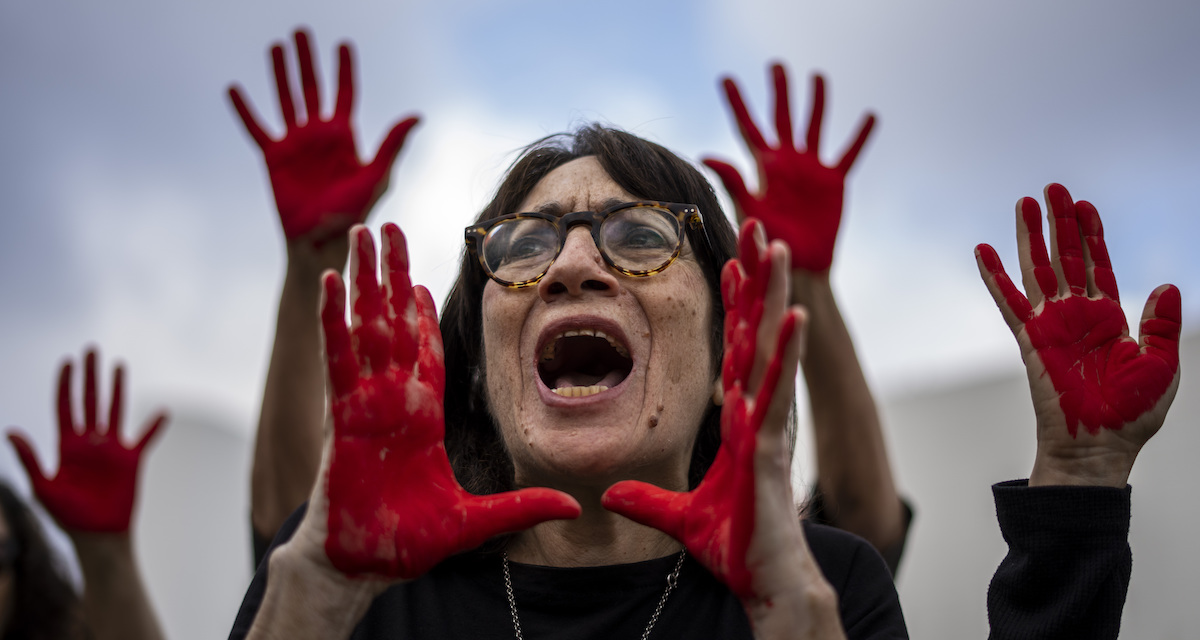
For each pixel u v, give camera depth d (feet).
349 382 5.09
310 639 4.99
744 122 11.57
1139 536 16.65
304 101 10.59
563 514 5.08
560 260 6.43
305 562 5.03
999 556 19.11
